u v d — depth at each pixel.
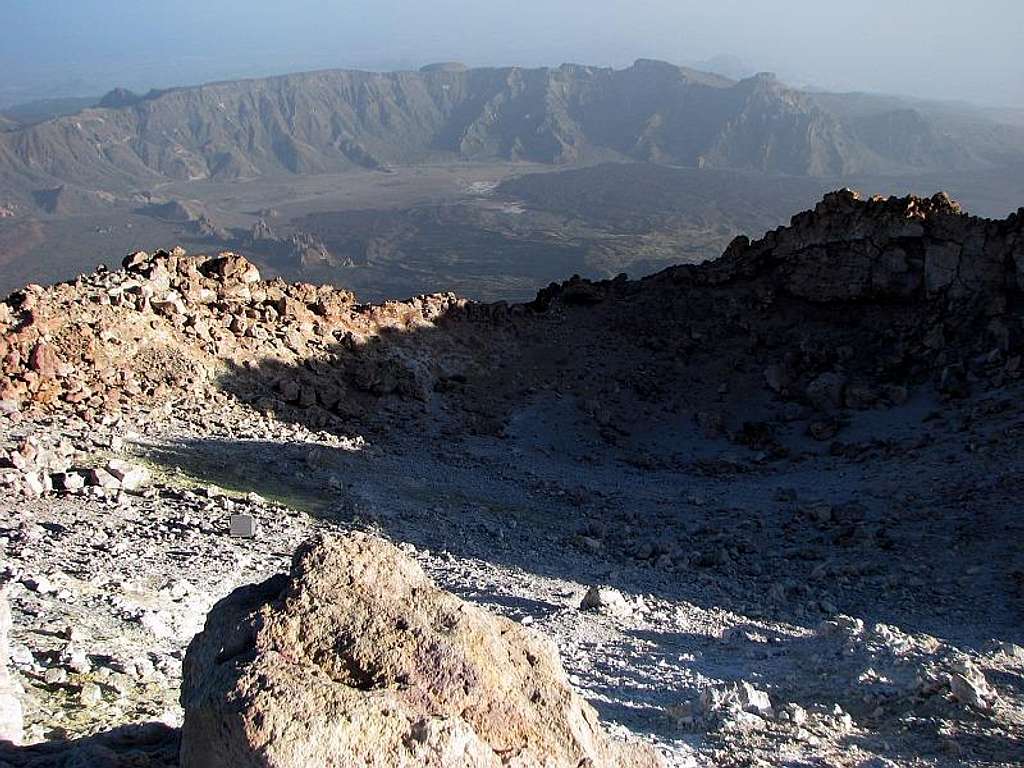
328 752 9.12
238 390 53.59
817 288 71.31
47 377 45.28
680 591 35.41
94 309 51.34
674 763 16.36
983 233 66.06
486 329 70.88
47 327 48.34
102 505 32.56
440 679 10.30
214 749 9.32
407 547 36.50
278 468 43.47
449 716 9.84
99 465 37.22
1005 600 35.81
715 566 40.16
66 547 27.22
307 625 10.45
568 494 50.34
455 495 46.59
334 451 48.75
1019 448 49.44
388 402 60.25
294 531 34.53
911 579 38.03
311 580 10.84
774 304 73.12
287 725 9.13
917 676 22.38
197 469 40.59
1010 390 56.81
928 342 64.19
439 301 70.00
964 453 51.22
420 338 66.69
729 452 60.06
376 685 10.12
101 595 22.30
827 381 63.56
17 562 24.33
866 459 55.00
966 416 55.81
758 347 70.00
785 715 20.16
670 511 48.84
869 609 34.94
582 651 25.59
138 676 17.14
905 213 69.69
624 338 72.62
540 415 63.25
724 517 47.69
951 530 43.03
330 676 10.07
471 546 38.31
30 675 16.05
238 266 61.06
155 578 25.48
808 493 50.97
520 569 35.81
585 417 63.72
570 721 10.75
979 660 24.52
